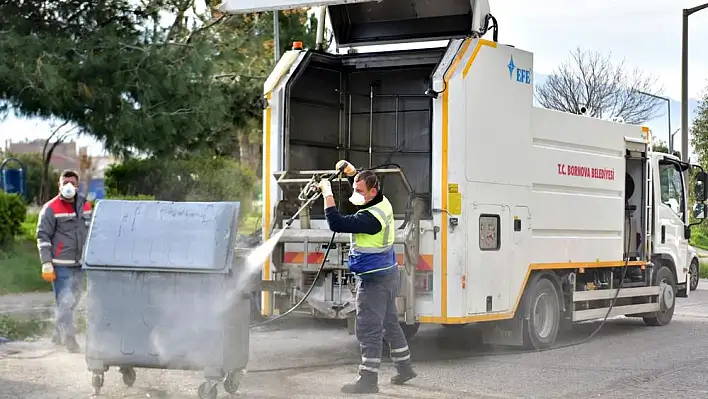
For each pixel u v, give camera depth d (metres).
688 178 16.06
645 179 14.68
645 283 14.66
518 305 11.52
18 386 8.71
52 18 19.50
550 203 12.05
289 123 11.25
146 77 18.92
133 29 19.89
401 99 11.97
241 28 22.58
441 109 10.29
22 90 17.97
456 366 10.51
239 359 8.34
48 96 18.00
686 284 15.84
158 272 8.16
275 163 11.18
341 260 10.48
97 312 8.30
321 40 12.30
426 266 10.37
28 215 27.16
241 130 24.67
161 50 19.31
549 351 11.81
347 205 11.42
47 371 9.45
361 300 8.91
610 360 11.17
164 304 8.16
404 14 11.90
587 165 12.98
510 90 11.17
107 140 19.44
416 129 11.88
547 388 9.27
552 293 12.21
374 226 8.86
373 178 9.04
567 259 12.44
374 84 12.07
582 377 9.94
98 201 8.52
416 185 11.83
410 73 11.91
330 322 13.60
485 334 11.69
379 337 8.88
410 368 9.28
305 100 11.63
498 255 10.97
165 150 20.39
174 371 9.62
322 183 9.02
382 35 12.05
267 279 11.04
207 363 8.09
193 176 28.56
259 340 12.26
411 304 10.25
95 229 8.37
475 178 10.57
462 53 10.46
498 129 10.95
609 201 13.55
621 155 13.93
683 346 12.53
